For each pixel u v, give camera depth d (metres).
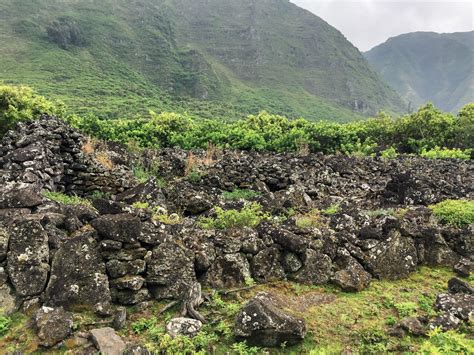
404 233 8.03
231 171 14.61
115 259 5.84
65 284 5.49
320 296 6.75
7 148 9.87
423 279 7.61
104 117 52.44
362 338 5.51
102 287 5.60
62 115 22.92
